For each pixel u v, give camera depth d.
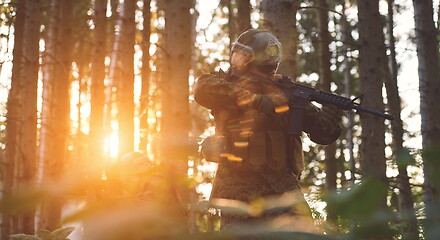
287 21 5.40
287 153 2.88
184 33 8.42
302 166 2.98
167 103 8.28
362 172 6.18
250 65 2.84
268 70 2.86
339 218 0.35
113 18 10.70
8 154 8.24
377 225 0.37
